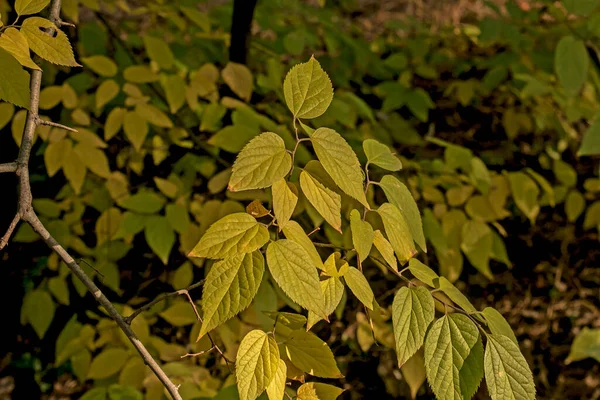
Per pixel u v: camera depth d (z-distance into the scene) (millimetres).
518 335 4008
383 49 3859
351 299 3338
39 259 3221
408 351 1223
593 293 4027
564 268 3959
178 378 2490
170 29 3344
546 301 3984
